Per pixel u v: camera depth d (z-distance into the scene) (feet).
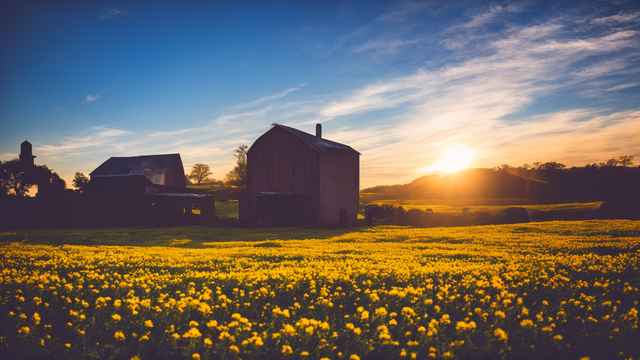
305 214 141.38
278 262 46.14
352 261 44.39
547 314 19.38
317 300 22.93
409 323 17.98
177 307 19.72
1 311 19.86
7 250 56.90
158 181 249.96
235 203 269.23
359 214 208.54
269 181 151.43
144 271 35.88
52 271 34.22
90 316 19.79
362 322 18.71
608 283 25.93
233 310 20.72
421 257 50.29
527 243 69.46
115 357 15.33
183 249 68.49
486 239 79.97
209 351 15.15
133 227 144.05
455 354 15.02
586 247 57.98
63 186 272.31
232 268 39.45
